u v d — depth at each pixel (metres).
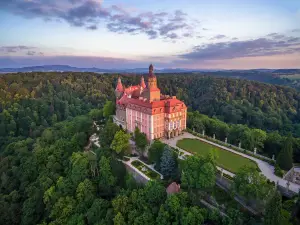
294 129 159.88
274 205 42.25
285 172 70.31
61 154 101.69
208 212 55.62
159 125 100.56
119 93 141.12
